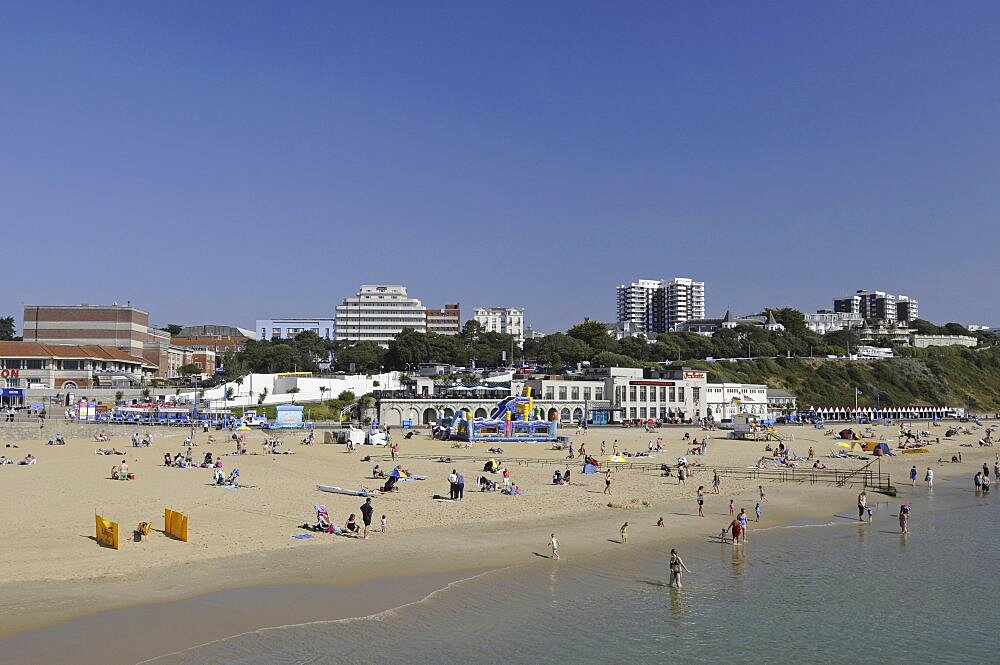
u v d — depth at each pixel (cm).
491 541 4809
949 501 7112
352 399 16325
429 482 7169
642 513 5925
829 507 6556
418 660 2961
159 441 10506
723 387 17650
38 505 5459
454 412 14550
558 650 3130
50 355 16062
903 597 3959
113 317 19000
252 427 12825
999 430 17062
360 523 5166
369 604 3541
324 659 2919
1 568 3806
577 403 15738
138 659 2823
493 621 3419
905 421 18725
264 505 5656
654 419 15800
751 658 3131
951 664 3125
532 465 8706
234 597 3541
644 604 3744
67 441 10669
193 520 5041
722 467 8888
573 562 4412
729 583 4147
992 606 3838
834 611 3722
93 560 4000
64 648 2870
